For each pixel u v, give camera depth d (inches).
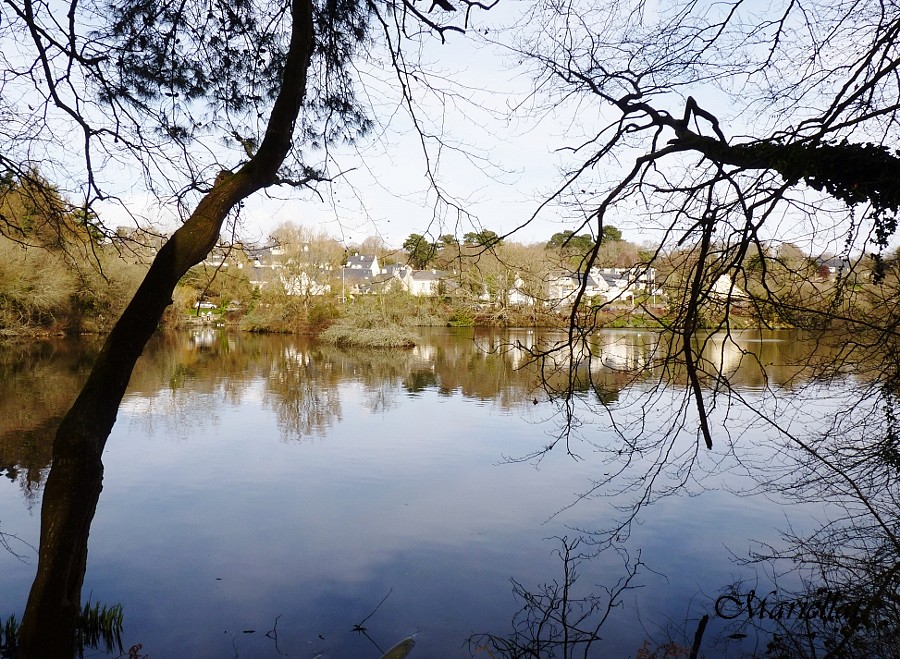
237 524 282.4
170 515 293.7
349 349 1213.1
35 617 99.7
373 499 316.5
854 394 200.1
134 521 286.0
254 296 1562.5
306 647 182.9
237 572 233.3
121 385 110.5
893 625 162.7
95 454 105.4
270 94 158.4
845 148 98.6
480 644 183.3
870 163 96.7
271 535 269.4
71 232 173.3
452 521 284.5
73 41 129.6
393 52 147.5
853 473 187.5
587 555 245.4
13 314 1031.0
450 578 228.1
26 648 99.4
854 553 210.4
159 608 206.1
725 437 357.4
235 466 380.8
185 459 397.1
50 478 103.0
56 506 102.0
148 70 145.3
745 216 99.0
